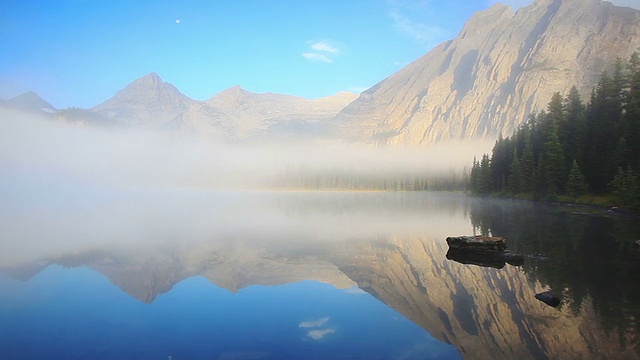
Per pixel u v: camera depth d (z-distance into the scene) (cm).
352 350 1548
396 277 2872
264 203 14838
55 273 3028
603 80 11662
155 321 1912
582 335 1630
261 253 3962
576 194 9719
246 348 1570
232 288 2570
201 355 1512
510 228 5481
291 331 1761
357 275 2956
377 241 4766
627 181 7150
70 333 1755
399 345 1588
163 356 1499
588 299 2100
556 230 5091
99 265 3341
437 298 2280
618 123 9406
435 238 4950
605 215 6994
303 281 2762
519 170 13000
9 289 2538
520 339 1628
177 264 3400
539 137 13150
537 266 3022
